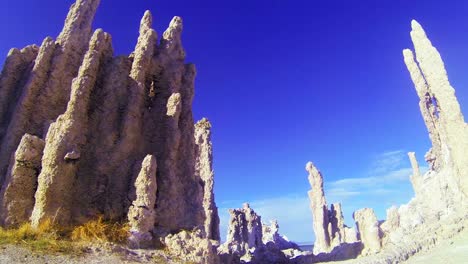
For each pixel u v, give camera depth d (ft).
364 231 175.42
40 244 54.95
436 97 156.46
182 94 94.94
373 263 126.00
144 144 80.84
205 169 174.60
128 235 63.67
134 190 69.62
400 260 123.75
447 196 160.86
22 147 66.95
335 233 215.72
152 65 90.74
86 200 69.05
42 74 85.51
